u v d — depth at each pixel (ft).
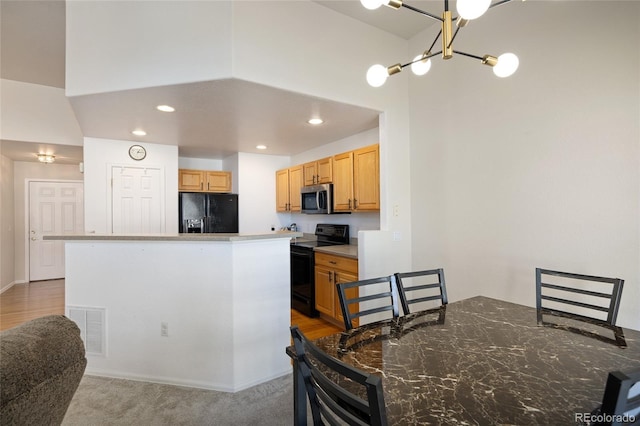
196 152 16.17
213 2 7.36
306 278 13.10
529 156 7.71
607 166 6.41
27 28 9.26
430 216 10.23
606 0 6.38
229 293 7.46
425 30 10.23
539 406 2.84
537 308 5.85
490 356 3.86
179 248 7.75
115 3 7.80
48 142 13.58
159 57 7.55
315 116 10.39
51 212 19.98
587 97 6.68
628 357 3.80
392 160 10.44
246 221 16.52
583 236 6.79
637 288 6.06
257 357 7.82
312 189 13.89
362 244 10.07
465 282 9.23
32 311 13.66
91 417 6.39
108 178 12.94
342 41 9.23
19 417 2.71
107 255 8.08
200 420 6.31
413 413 2.77
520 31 7.84
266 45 7.77
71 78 7.87
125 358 8.02
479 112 8.82
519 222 7.94
